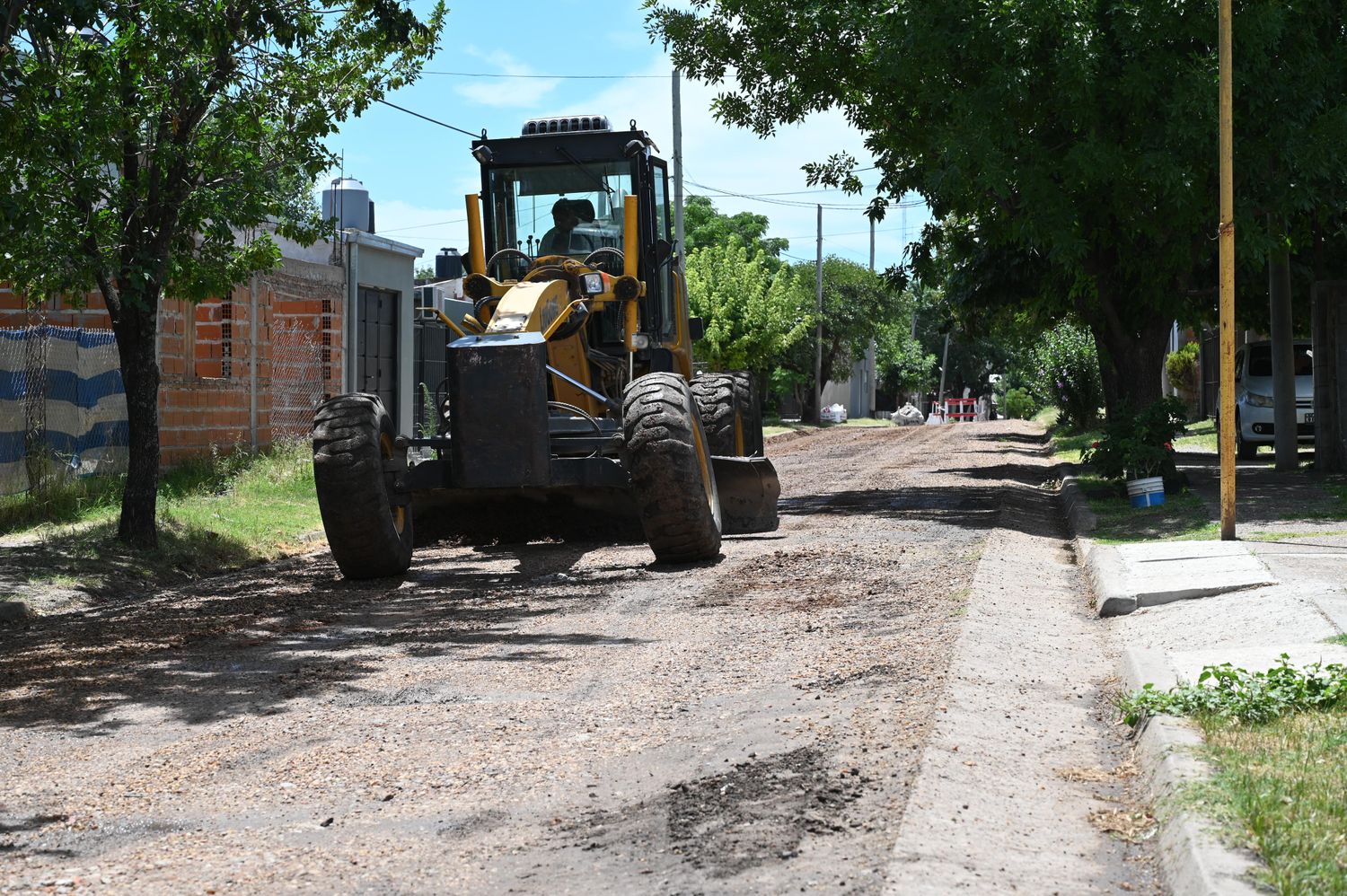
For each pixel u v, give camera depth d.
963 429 42.34
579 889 3.45
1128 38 12.84
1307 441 22.61
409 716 5.53
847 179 18.64
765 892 3.29
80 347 14.30
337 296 19.42
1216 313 22.58
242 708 5.80
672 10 17.48
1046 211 13.39
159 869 3.77
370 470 9.47
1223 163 9.91
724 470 11.70
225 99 11.35
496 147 11.93
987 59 13.44
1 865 3.85
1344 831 3.37
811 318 49.28
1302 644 5.88
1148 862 3.53
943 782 4.05
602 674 6.22
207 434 16.20
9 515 12.23
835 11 15.38
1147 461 13.47
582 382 11.06
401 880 3.62
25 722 5.72
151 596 9.84
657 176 12.34
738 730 4.98
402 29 11.35
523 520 11.68
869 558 9.84
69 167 10.73
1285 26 13.13
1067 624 7.28
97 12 10.34
